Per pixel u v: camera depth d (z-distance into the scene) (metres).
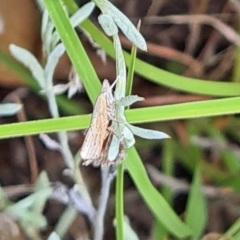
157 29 0.17
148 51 0.17
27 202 0.13
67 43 0.11
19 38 0.15
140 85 0.16
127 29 0.10
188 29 0.17
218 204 0.16
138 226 0.16
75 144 0.16
